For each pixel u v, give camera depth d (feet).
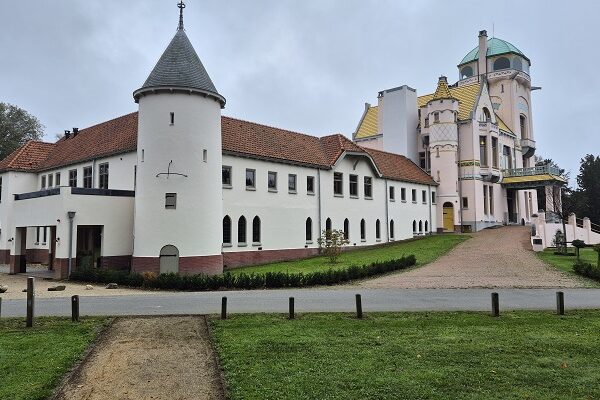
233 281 68.54
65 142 136.46
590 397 25.73
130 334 39.42
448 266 90.12
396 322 43.01
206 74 89.81
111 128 119.03
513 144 190.49
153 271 81.66
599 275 71.61
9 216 127.24
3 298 59.98
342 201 129.18
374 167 138.41
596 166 232.73
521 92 199.93
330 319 44.29
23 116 200.64
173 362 32.24
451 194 166.30
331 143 133.80
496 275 78.48
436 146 169.68
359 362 31.45
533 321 43.57
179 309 50.47
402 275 80.43
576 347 34.94
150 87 84.69
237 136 107.45
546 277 76.02
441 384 27.53
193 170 84.89
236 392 26.43
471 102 174.60
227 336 38.09
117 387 27.86
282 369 30.12
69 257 85.40
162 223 82.84
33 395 26.27
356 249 129.80
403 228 151.94
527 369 30.14
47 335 38.52
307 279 70.59
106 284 76.02
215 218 87.66
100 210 90.17
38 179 133.28
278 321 43.50
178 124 84.69
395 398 25.57
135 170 97.86
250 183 105.70
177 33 90.63
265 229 107.34
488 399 25.40
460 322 43.09
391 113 183.52
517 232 148.36
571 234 137.90
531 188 187.01
